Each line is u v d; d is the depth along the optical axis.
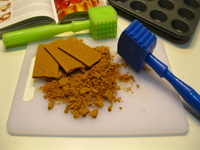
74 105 0.30
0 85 0.34
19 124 0.29
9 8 0.42
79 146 0.27
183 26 0.41
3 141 0.28
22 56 0.38
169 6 0.45
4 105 0.32
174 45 0.40
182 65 0.37
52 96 0.31
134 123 0.29
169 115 0.30
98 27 0.37
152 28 0.43
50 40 0.40
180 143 0.28
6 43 0.37
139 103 0.31
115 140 0.28
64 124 0.29
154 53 0.38
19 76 0.34
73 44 0.36
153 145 0.28
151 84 0.34
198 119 0.30
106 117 0.30
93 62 0.34
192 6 0.45
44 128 0.29
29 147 0.27
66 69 0.32
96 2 0.43
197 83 0.34
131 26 0.31
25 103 0.31
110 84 0.32
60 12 0.41
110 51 0.38
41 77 0.32
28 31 0.37
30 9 0.41
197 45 0.40
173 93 0.32
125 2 0.44
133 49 0.31
